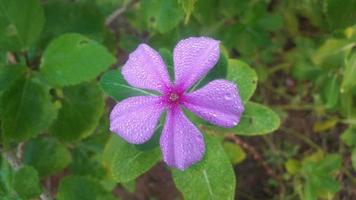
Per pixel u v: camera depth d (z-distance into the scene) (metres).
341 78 0.21
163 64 0.13
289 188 0.25
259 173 0.25
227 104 0.12
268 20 0.22
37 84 0.16
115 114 0.12
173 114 0.12
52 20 0.18
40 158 0.18
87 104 0.17
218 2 0.21
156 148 0.14
